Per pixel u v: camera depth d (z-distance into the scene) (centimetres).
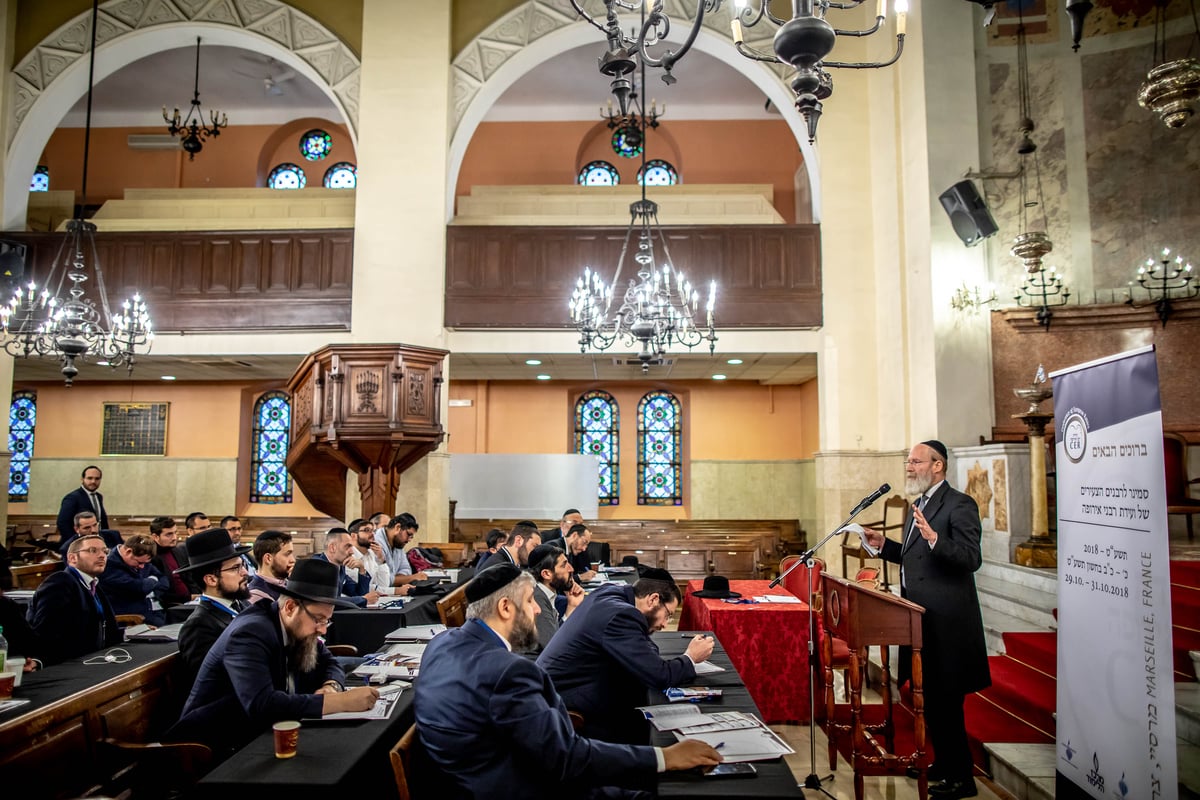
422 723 282
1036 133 1028
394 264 1153
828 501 1109
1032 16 1041
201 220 1291
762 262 1159
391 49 1193
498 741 274
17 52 1234
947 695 440
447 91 1186
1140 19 1007
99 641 502
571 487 1570
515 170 1781
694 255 1162
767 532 1445
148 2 1236
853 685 417
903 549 469
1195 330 950
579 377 1561
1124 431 360
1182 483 840
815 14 368
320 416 944
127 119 1794
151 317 1164
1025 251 904
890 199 1100
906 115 1066
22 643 473
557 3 1223
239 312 1165
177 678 414
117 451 1661
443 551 1072
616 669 381
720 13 1224
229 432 1656
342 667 425
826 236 1150
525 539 716
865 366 1128
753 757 276
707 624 637
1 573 634
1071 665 396
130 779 346
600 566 992
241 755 288
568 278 1162
